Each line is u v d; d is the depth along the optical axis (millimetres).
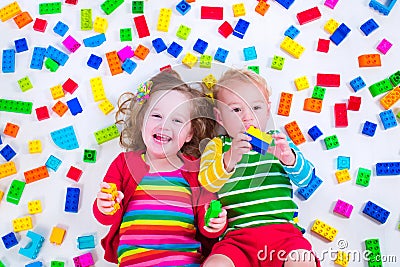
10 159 1624
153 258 1396
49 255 1561
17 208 1596
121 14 1737
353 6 1740
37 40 1726
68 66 1694
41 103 1668
